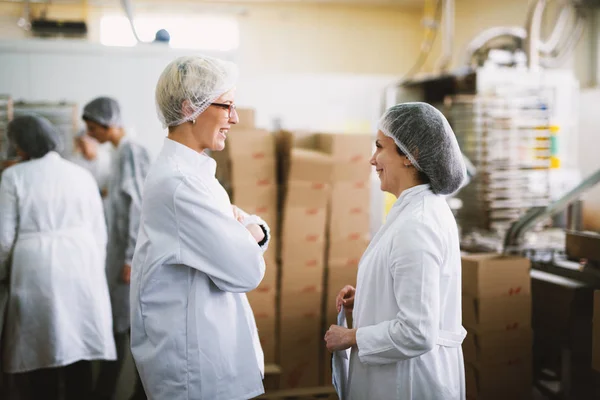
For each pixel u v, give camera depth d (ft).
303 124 18.39
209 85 4.62
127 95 11.79
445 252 4.47
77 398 8.41
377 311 4.53
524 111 11.14
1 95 11.18
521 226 8.77
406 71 24.41
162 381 4.63
